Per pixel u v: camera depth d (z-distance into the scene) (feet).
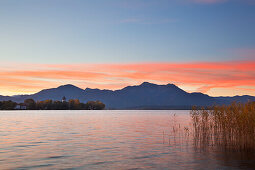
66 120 247.29
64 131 131.34
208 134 84.74
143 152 70.44
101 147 78.95
